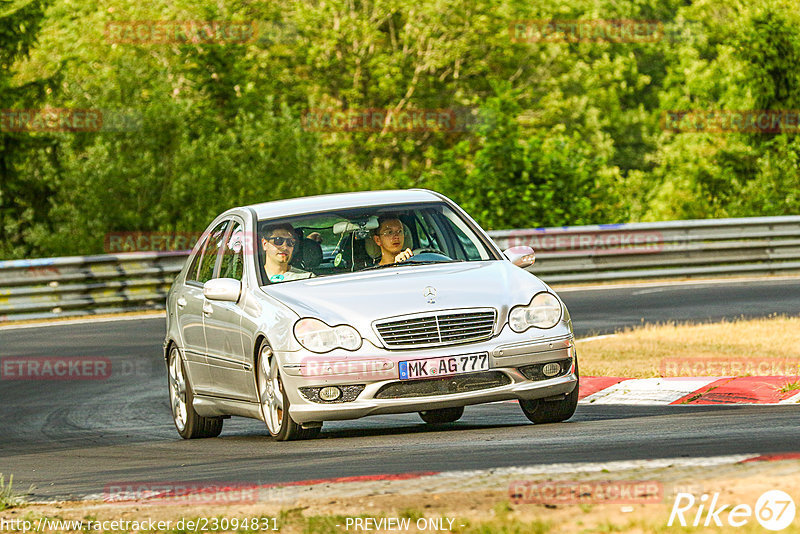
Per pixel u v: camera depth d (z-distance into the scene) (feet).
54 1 396.16
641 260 272.72
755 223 278.05
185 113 370.12
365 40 565.94
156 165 357.41
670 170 483.51
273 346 90.74
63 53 489.67
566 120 584.81
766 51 455.63
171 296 116.47
